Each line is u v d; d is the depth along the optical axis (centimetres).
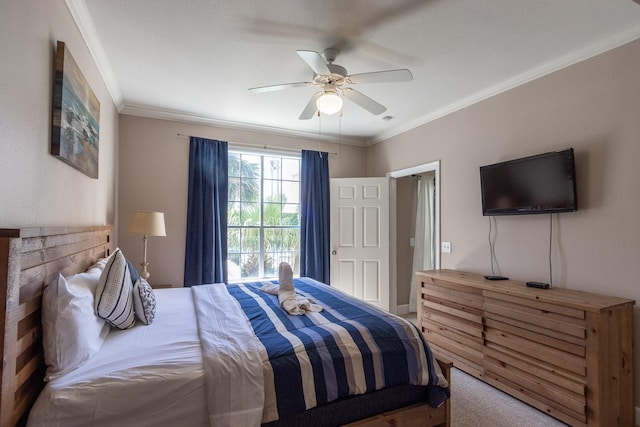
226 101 333
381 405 166
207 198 377
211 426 125
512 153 282
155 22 202
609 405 188
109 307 160
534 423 203
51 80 156
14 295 103
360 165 493
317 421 150
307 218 437
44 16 147
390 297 446
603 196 220
